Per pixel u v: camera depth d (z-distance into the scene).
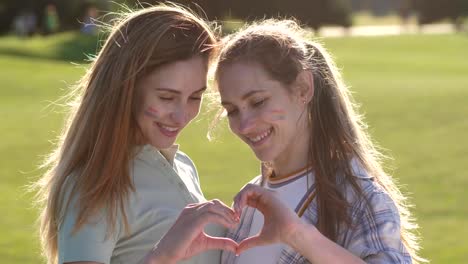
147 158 3.92
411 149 17.20
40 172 15.22
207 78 3.87
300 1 66.00
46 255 3.97
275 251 3.81
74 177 3.73
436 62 43.69
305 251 3.42
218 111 4.13
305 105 3.85
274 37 3.76
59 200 3.76
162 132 3.83
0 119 21.55
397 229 3.64
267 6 57.47
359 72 35.84
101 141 3.70
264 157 3.79
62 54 42.00
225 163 15.87
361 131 3.97
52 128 20.05
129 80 3.70
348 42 55.84
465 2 82.69
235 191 13.48
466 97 24.02
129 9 4.32
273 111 3.71
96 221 3.69
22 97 26.59
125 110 3.70
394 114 21.58
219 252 4.12
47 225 3.90
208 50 3.81
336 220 3.66
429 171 15.02
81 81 3.95
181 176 4.26
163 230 3.89
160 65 3.72
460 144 17.59
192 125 19.89
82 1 60.72
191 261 3.98
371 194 3.68
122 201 3.75
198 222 3.42
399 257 3.56
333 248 3.43
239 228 4.07
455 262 9.55
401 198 3.94
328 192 3.70
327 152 3.80
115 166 3.70
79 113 3.81
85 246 3.67
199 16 4.06
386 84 28.77
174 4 4.06
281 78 3.71
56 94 27.12
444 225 11.37
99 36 4.39
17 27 56.12
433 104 22.94
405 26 84.25
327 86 3.91
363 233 3.63
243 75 3.70
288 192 3.87
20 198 13.01
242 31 3.90
